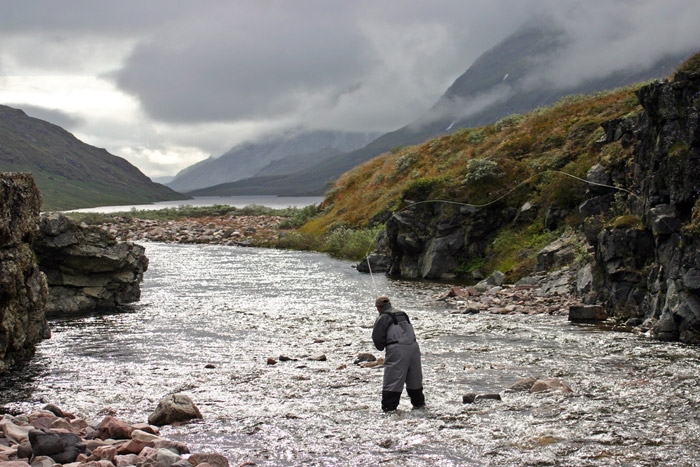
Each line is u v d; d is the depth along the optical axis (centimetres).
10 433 767
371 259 3073
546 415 873
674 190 1492
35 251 1866
